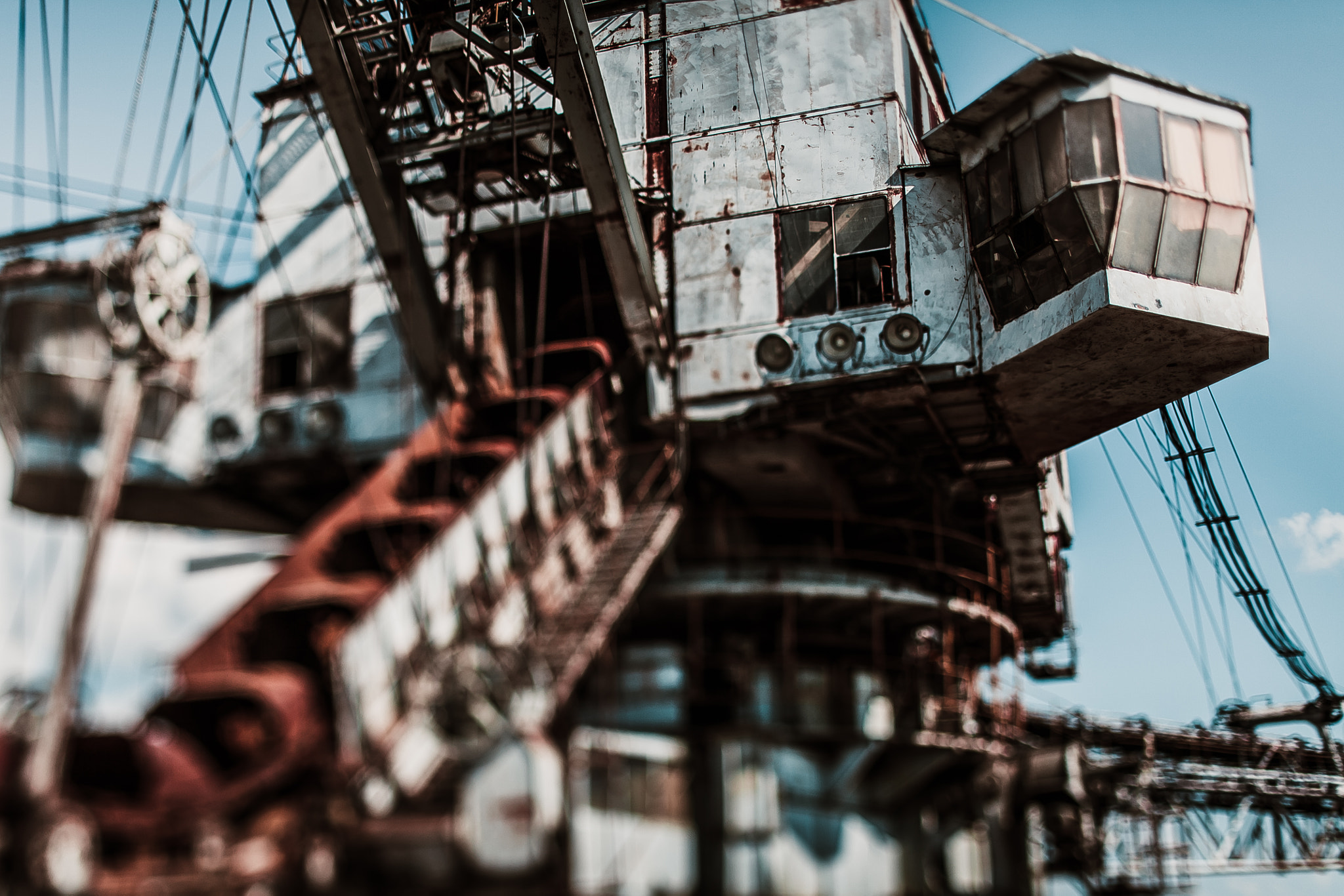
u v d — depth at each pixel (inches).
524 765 725.9
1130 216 1035.3
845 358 1120.8
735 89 1233.4
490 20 1222.9
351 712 663.1
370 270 1254.3
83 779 692.7
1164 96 1072.8
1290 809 1685.5
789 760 1084.5
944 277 1127.0
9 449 939.3
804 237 1170.0
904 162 1195.3
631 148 1238.3
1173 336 1050.1
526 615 856.9
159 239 794.8
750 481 1218.0
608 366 1081.4
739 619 1167.6
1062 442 1235.2
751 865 1011.9
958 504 1421.0
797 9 1241.4
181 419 1203.2
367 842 699.4
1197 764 1654.8
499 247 1210.6
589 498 971.3
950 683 1211.2
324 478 1214.9
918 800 1176.2
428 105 1107.3
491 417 1037.8
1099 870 1344.7
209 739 692.7
